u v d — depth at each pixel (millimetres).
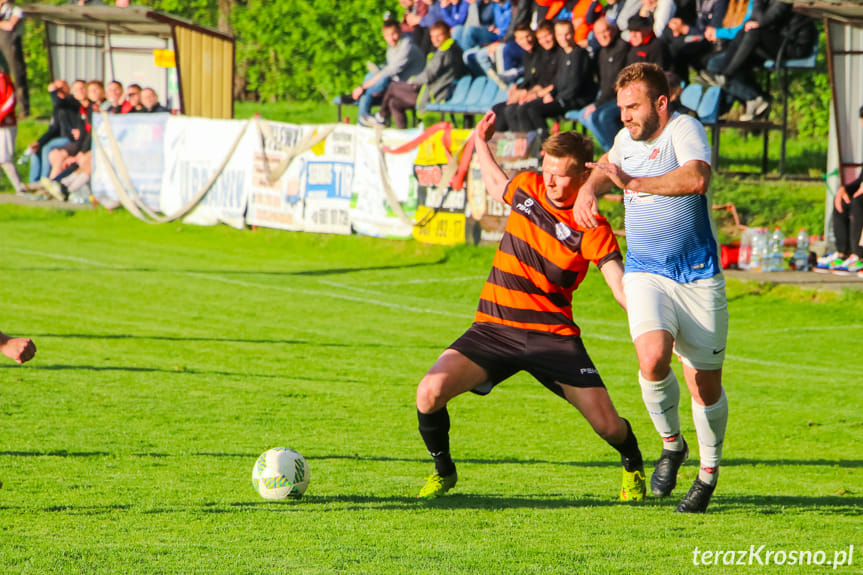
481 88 57812
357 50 81188
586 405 15023
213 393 24391
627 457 15539
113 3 80688
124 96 63375
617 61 48656
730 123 51719
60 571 11414
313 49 83062
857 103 42625
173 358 28516
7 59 84562
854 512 15188
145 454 18578
